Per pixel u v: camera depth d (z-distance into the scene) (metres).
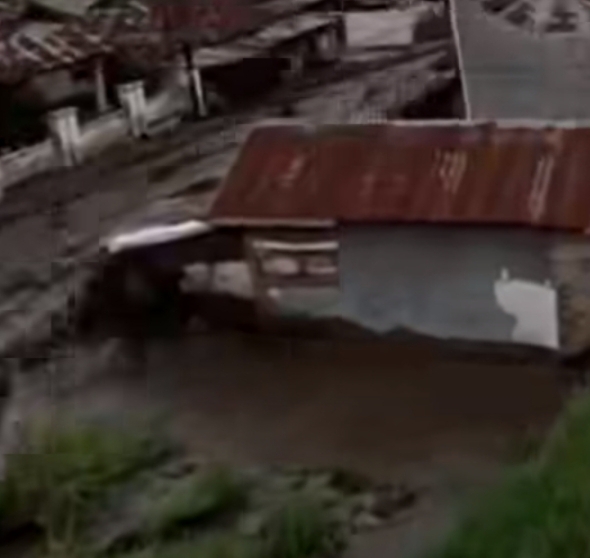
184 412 16.20
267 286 17.89
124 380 17.23
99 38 30.52
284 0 36.28
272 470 14.51
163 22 32.34
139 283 18.61
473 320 17.03
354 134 18.91
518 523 11.55
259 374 17.03
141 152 28.97
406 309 17.34
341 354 17.36
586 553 10.84
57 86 29.58
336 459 14.75
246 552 12.30
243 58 33.34
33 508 13.62
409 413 15.72
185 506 13.20
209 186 26.02
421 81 31.08
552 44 22.62
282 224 17.33
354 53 34.78
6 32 29.64
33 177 27.36
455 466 14.30
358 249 17.25
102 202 25.62
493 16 23.23
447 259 16.88
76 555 12.73
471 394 16.06
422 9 35.56
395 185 17.45
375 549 12.50
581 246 16.23
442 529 12.51
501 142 18.08
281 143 18.98
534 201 16.61
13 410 16.44
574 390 15.80
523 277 16.61
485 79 23.17
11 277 21.44
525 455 13.98
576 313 16.52
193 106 31.73
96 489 13.68
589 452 12.55
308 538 12.62
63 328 18.94
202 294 18.28
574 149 17.66
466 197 16.89
